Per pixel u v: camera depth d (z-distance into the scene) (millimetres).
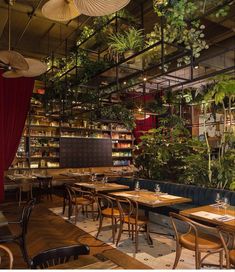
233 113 6473
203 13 4371
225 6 4270
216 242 3275
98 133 11195
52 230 5426
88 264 1887
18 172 9281
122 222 4523
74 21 7000
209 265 3520
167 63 4180
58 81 7242
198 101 7262
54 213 6844
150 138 7355
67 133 10383
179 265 3740
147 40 4441
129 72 4551
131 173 9906
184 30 4148
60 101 8398
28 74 4438
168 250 4324
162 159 6992
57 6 2926
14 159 9211
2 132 7883
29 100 8773
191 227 3410
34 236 5062
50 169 9789
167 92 8367
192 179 6043
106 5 2408
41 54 8867
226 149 5707
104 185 6551
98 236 5031
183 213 3637
